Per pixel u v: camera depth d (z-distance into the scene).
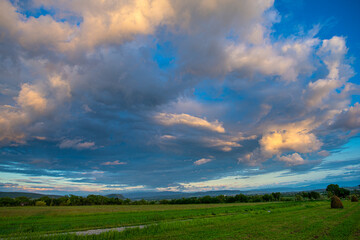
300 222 23.98
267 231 18.86
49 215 48.72
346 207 45.91
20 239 17.08
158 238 16.80
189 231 19.70
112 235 17.36
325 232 17.83
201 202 126.62
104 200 127.81
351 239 15.21
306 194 119.94
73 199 121.25
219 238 16.45
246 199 125.19
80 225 27.34
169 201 131.25
